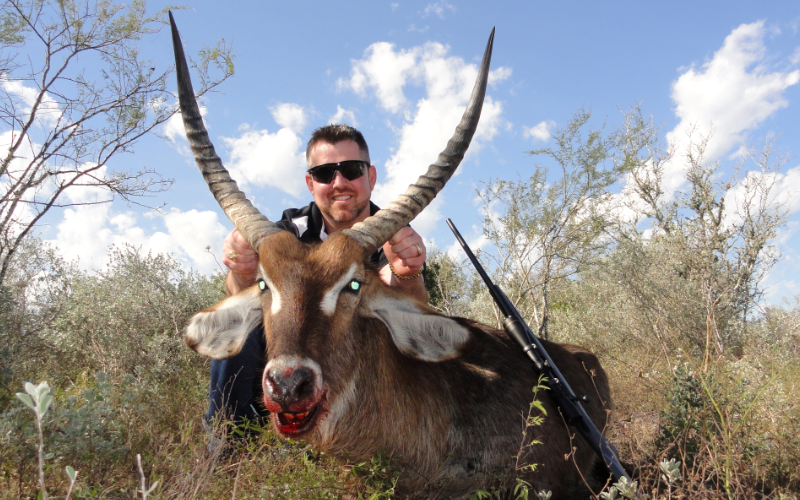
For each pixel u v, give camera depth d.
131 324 1.57
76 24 1.46
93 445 0.72
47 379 1.28
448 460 0.81
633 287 2.08
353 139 1.19
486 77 0.87
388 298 0.84
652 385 1.31
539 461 0.83
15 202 1.31
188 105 0.87
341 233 0.79
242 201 0.85
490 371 0.90
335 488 0.78
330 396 0.72
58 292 1.75
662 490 0.77
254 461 0.81
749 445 0.88
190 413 1.04
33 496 0.64
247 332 0.91
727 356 1.74
